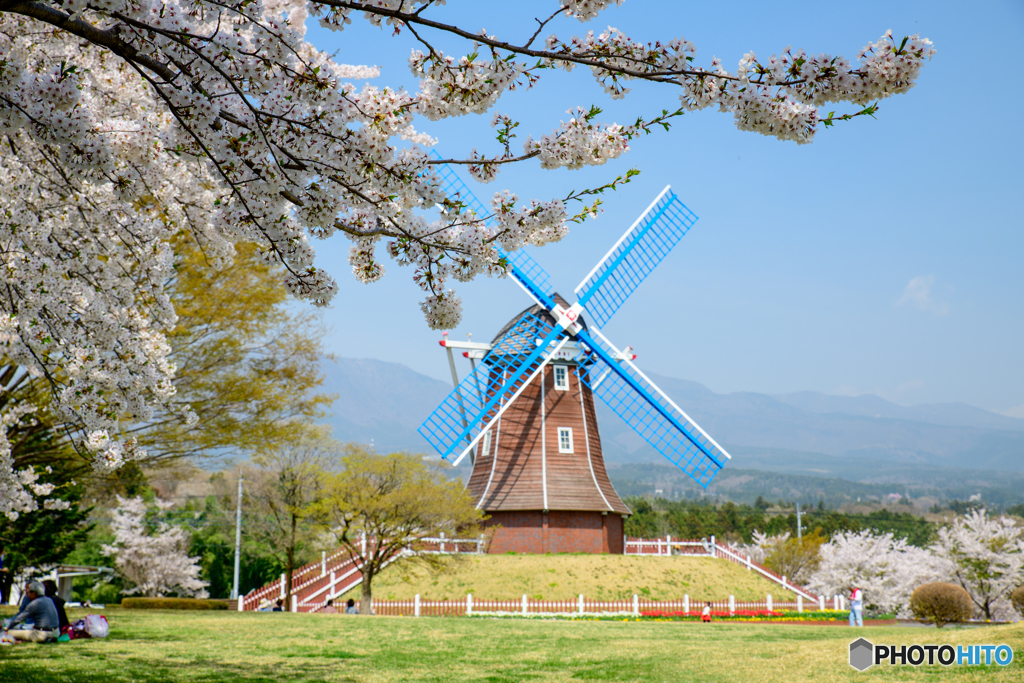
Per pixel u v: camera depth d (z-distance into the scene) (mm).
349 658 11500
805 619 29672
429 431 29766
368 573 26672
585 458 35000
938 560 38938
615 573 31859
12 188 7832
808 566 51344
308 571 31500
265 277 16188
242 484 29953
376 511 25953
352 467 26766
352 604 25969
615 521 36094
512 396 31844
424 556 28250
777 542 54875
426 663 11086
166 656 10914
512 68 5160
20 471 9898
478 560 32000
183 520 47719
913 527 119688
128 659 10367
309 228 5582
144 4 4859
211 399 16219
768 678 9375
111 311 8891
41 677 8531
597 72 5238
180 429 15867
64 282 8148
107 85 8070
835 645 11516
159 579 43094
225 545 47375
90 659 10164
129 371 8609
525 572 31172
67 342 8258
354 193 5414
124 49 4906
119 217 8742
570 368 35812
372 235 6039
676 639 15203
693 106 4887
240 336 16375
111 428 8320
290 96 4922
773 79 4570
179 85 4945
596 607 28422
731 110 4723
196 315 15555
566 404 35312
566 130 5465
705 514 111438
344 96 4965
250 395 16297
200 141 5039
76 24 4773
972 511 39156
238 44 4891
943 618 18953
